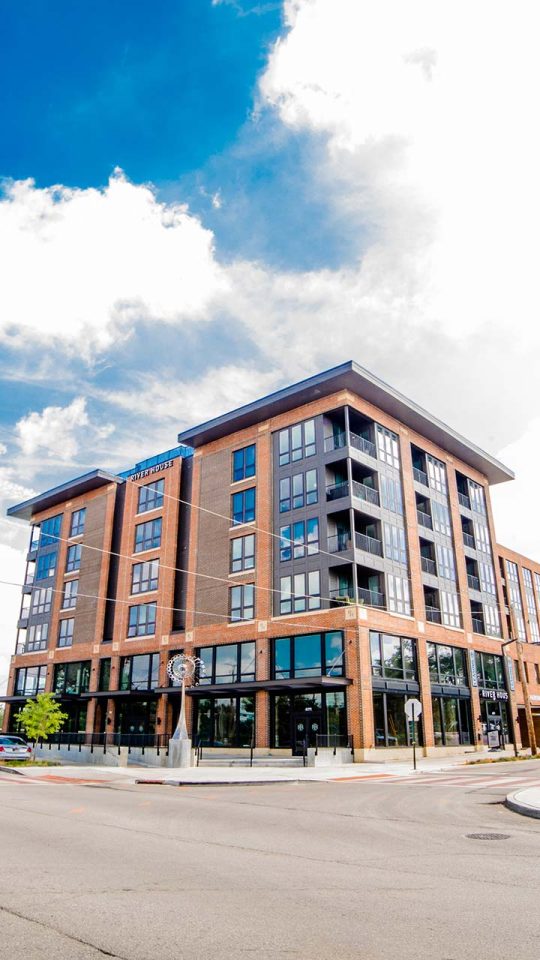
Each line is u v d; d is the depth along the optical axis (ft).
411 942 16.58
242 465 138.31
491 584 162.09
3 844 30.37
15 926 17.49
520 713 162.20
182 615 141.59
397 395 130.11
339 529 123.54
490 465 167.73
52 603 171.01
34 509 188.65
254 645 123.34
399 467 135.44
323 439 124.98
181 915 18.65
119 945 16.07
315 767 94.17
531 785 62.69
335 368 121.80
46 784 71.41
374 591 120.26
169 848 29.86
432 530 142.31
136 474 162.30
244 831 36.04
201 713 127.95
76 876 23.53
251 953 15.58
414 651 123.75
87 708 151.02
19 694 171.32
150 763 104.68
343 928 17.67
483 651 148.25
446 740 127.34
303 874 24.50
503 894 21.59
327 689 110.93
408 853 29.22
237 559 131.64
